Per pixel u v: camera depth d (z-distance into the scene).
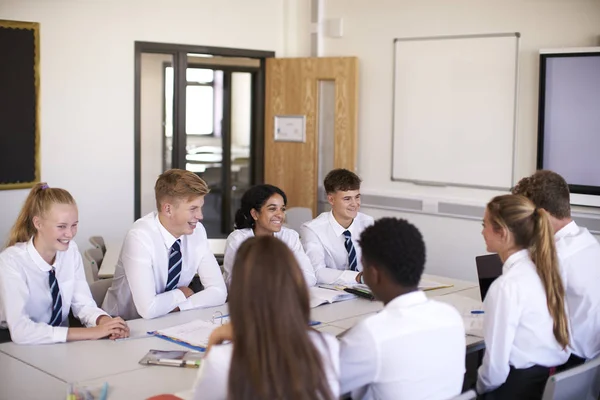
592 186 5.75
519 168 6.14
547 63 5.84
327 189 4.21
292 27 7.45
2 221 5.82
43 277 3.02
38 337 2.85
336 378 1.95
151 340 2.92
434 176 6.66
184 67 6.80
